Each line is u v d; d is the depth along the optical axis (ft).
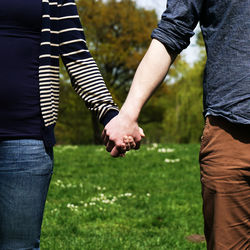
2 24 7.62
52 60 8.19
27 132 7.69
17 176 7.61
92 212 25.85
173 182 37.70
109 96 8.63
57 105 8.34
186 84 140.67
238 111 7.02
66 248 18.86
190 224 24.06
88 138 151.94
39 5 7.82
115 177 40.47
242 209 7.29
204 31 7.59
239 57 7.03
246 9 6.97
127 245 19.65
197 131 141.28
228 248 7.35
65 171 43.91
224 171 7.23
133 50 122.31
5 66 7.59
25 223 7.72
